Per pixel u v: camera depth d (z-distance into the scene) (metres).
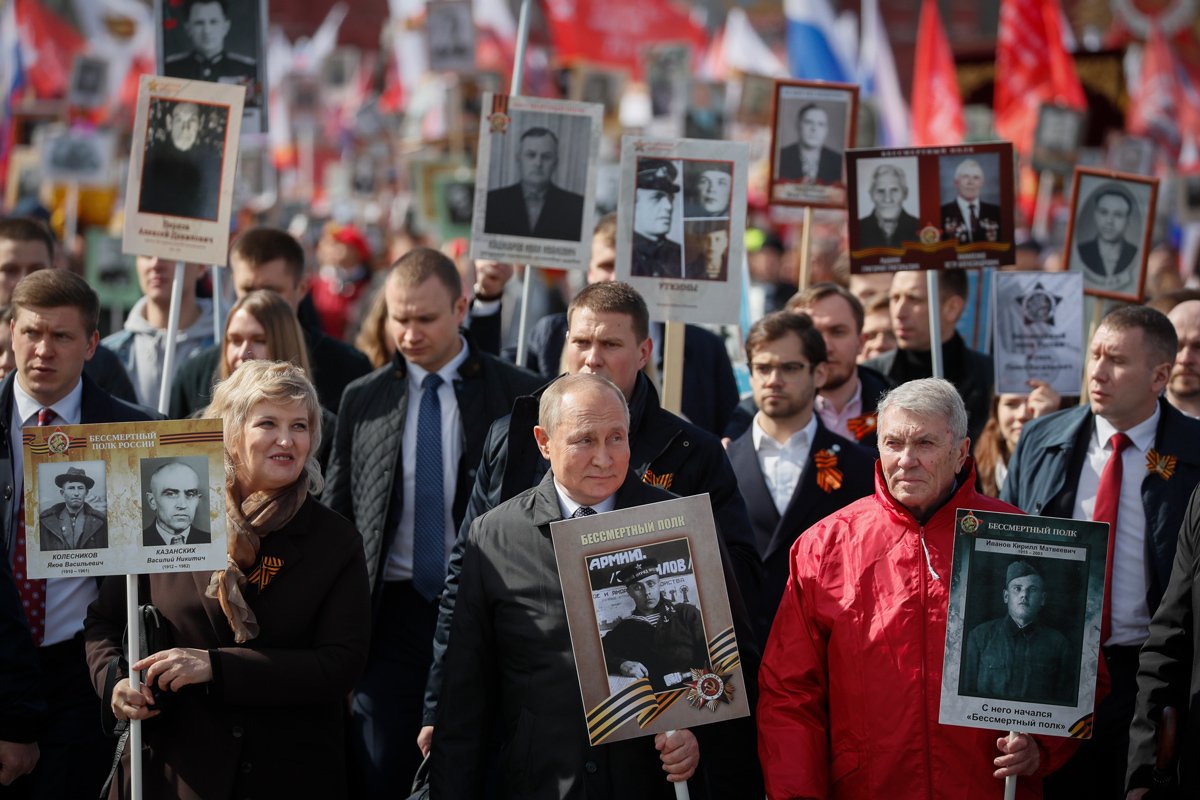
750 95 29.30
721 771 10.06
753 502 13.61
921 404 9.95
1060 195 34.72
